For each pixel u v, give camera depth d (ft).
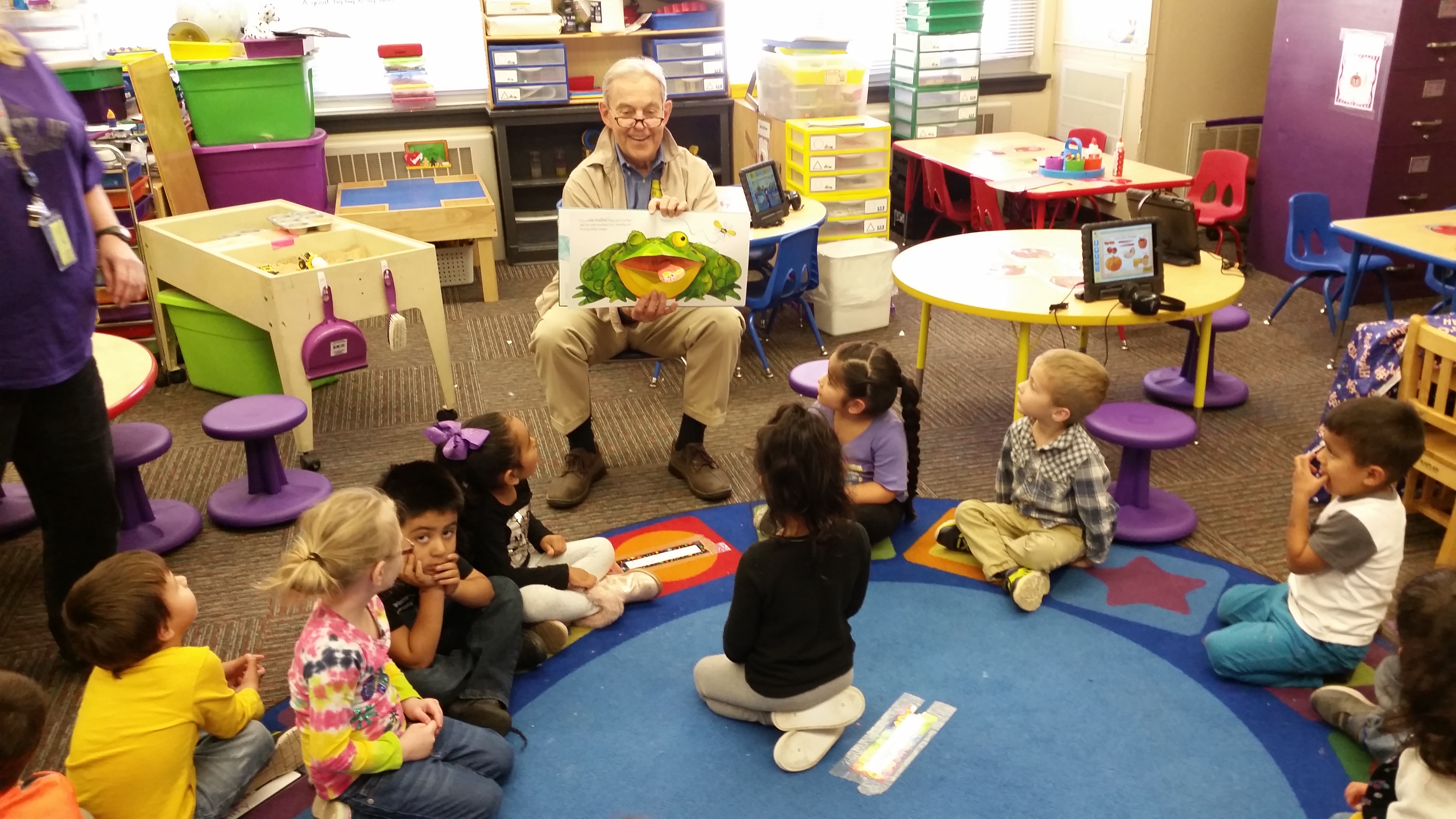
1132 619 8.50
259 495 10.50
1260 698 7.57
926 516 10.15
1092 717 7.41
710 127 19.47
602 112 10.60
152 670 6.00
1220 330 12.26
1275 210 17.12
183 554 9.84
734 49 19.74
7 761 5.12
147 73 13.58
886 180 16.98
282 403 10.53
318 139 15.69
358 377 13.93
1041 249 12.20
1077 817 6.53
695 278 10.12
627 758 7.14
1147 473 9.85
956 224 20.16
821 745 7.06
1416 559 9.27
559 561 8.75
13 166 6.68
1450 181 15.69
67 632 7.01
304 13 17.52
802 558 6.69
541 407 12.87
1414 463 7.25
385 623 6.59
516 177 18.84
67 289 7.11
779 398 12.94
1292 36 16.31
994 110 20.49
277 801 6.79
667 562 9.45
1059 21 20.26
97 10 15.38
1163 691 7.66
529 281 17.78
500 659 7.48
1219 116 18.81
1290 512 8.42
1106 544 8.87
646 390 13.34
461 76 18.71
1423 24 14.58
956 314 15.87
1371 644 7.86
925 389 13.20
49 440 7.39
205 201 15.03
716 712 7.55
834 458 6.58
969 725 7.35
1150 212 11.63
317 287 11.14
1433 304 15.69
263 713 7.35
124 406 8.33
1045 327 15.02
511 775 6.99
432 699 7.00
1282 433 11.69
